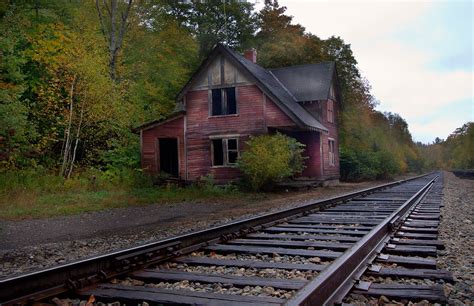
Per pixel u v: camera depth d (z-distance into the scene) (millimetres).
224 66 26141
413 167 94062
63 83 21703
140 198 16734
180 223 10586
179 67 33406
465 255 6090
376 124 62344
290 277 4781
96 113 21891
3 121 17172
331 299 3605
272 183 22766
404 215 10047
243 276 4734
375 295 3967
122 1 30391
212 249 6410
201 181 24391
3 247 8008
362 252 5270
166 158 29172
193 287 4438
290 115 24422
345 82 45000
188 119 26703
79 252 7312
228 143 26234
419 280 4609
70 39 21703
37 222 11273
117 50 27141
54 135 22391
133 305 3947
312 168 28359
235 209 13938
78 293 4176
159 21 33906
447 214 11289
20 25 22438
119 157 24375
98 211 13641
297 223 9523
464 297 4027
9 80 19609
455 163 112562
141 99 28734
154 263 5395
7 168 17953
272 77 31859
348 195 14961
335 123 33844
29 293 3979
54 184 17953
